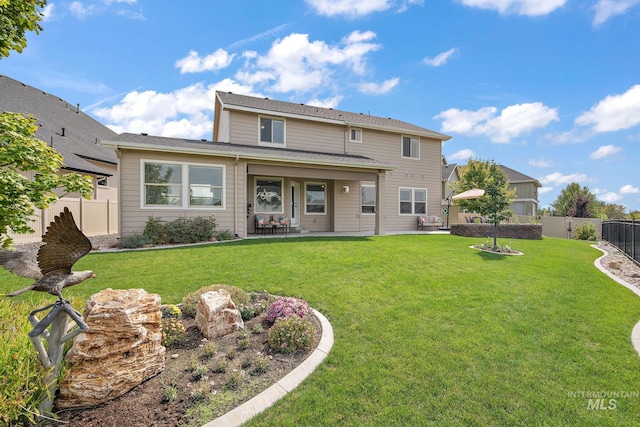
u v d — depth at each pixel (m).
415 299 5.30
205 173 10.78
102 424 2.38
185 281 5.82
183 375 3.01
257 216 13.26
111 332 2.74
